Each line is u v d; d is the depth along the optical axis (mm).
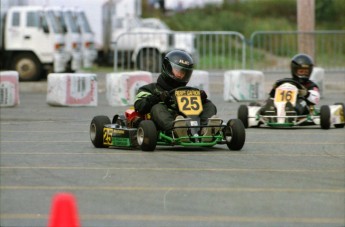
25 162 37844
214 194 29984
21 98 78375
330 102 71062
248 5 170625
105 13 112375
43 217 26875
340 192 30484
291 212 27297
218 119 38812
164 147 42156
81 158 38812
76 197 29625
